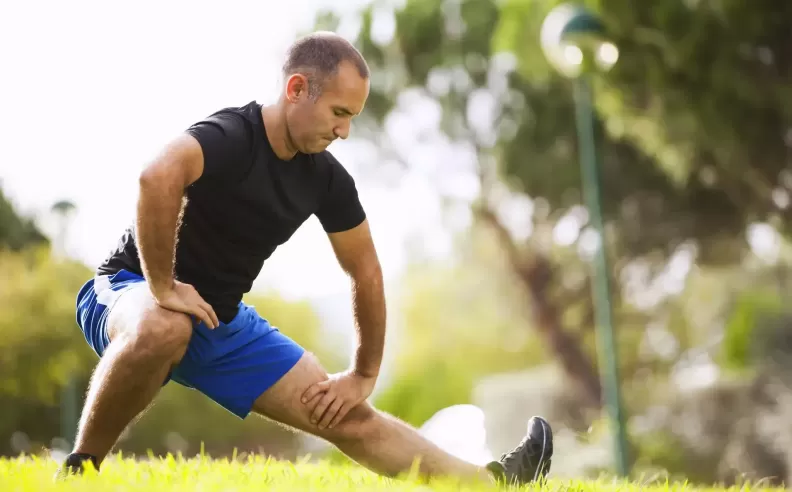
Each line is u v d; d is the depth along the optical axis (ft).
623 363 110.73
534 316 107.14
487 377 165.89
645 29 54.24
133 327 13.50
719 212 86.79
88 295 15.34
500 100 100.01
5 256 105.91
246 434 135.33
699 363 109.50
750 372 79.10
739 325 98.99
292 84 13.83
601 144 88.43
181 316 13.64
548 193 96.89
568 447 63.10
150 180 13.07
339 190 15.08
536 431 15.75
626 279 102.83
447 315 169.89
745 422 71.67
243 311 15.46
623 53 55.36
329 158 15.06
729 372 82.23
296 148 14.33
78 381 106.42
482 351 166.91
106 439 13.84
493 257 123.24
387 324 15.89
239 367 15.24
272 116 14.19
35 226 107.76
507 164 98.37
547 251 106.22
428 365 169.27
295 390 15.33
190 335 13.73
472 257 126.00
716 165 64.85
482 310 162.61
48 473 14.98
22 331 102.42
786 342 93.25
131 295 14.10
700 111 56.44
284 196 14.44
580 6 52.95
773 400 72.33
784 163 58.90
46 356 103.30
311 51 13.84
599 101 60.39
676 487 18.53
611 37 54.65
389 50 102.17
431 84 102.06
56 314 104.37
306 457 21.09
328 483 15.06
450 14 101.24
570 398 106.63
